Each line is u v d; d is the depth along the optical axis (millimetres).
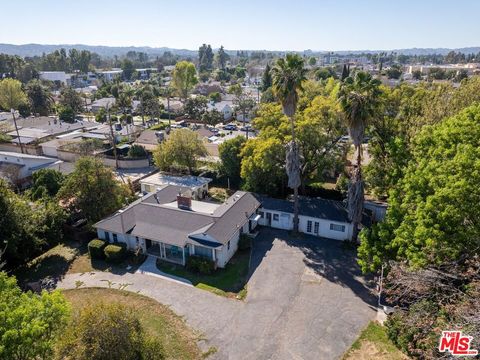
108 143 60031
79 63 184125
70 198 33562
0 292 15742
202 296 23797
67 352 14898
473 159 17531
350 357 18484
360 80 24703
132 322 16391
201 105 92938
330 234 31422
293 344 19453
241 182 42469
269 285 24703
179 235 27719
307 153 34219
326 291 23922
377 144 31016
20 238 26234
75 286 25312
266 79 109500
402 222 20312
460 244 17406
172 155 44969
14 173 43438
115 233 29375
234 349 19281
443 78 139125
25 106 86312
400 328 18688
